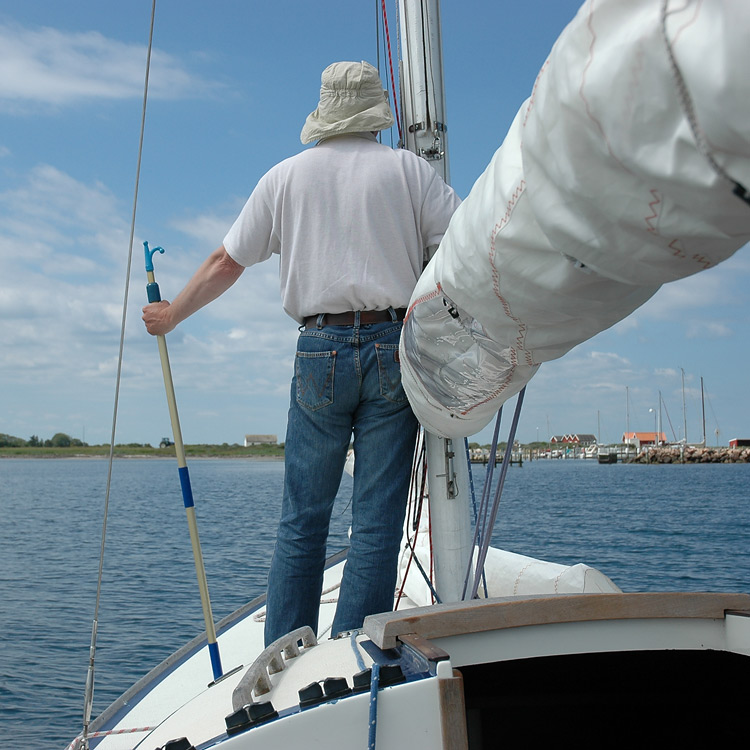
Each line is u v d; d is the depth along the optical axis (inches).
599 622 46.9
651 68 22.3
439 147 89.8
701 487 1835.6
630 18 23.4
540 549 659.4
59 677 278.1
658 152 23.4
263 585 490.9
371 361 78.3
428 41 89.4
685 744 54.1
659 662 54.0
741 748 53.0
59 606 449.4
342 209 79.4
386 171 80.5
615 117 24.0
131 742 82.5
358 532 78.7
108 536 916.6
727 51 19.8
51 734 212.1
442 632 44.9
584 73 24.7
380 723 36.9
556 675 54.7
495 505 67.3
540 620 46.0
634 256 28.5
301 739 37.3
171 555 696.4
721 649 48.0
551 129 27.7
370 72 82.1
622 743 54.4
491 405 60.0
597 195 27.1
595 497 1473.9
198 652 112.0
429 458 79.4
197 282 84.7
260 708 38.5
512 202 34.4
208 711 49.3
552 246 33.4
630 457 4050.2
